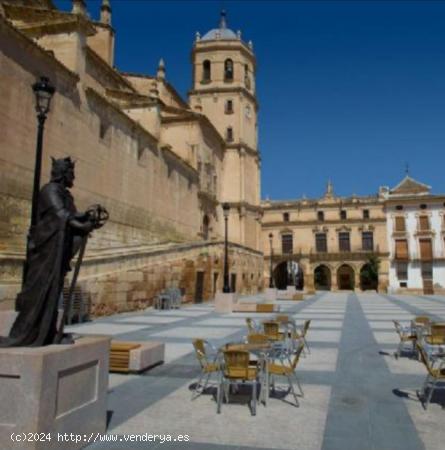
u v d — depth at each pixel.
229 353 6.70
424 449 5.11
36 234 5.23
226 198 53.75
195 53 56.56
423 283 71.00
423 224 72.19
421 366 9.61
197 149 43.50
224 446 5.14
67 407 4.64
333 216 77.00
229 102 55.50
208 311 24.06
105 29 34.69
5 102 18.38
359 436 5.50
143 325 17.00
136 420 6.01
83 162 23.89
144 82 44.06
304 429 5.73
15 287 14.48
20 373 4.18
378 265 72.62
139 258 23.31
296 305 31.67
